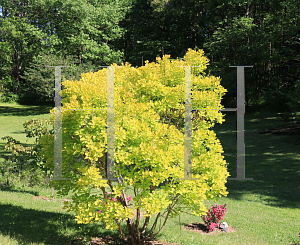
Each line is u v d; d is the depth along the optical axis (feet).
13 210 23.62
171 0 113.19
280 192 35.09
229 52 101.30
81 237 20.11
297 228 24.70
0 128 88.74
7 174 34.17
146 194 16.30
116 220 17.56
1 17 136.98
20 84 151.94
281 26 100.53
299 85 61.57
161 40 116.37
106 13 110.22
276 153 52.70
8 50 131.34
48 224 21.50
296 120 72.90
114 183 32.35
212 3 107.96
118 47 132.87
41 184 33.96
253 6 110.22
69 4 104.78
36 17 123.13
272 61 98.43
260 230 24.17
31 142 61.98
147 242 20.36
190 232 23.61
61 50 112.27
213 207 25.52
